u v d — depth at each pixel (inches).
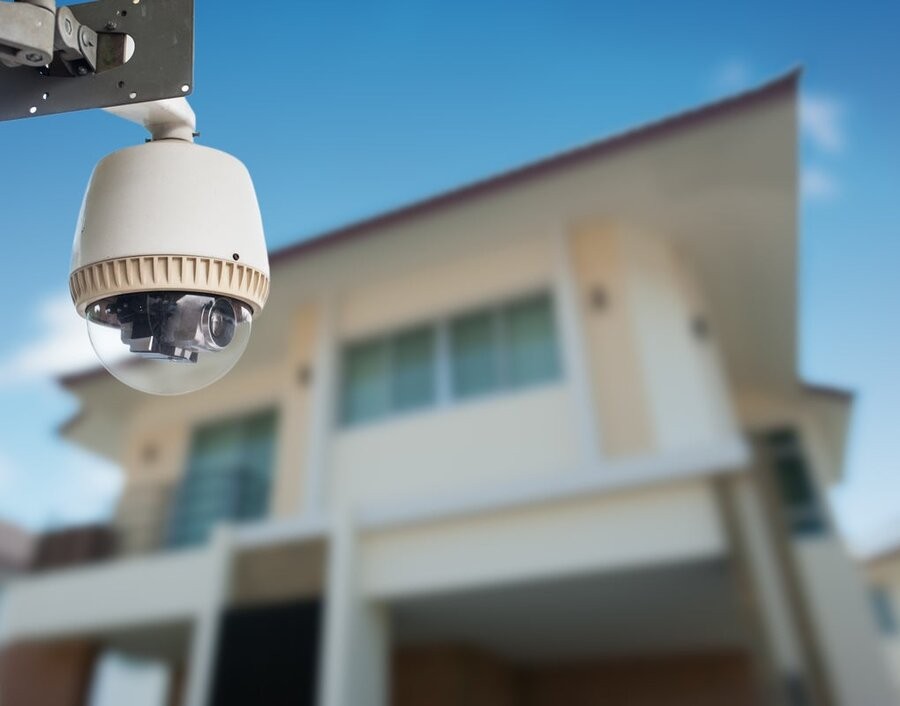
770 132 204.4
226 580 247.8
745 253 258.8
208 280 36.6
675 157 214.1
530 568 194.7
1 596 287.7
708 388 232.2
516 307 252.7
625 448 209.8
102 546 311.0
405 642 292.2
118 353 37.1
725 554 177.3
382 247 259.4
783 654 180.2
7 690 282.2
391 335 273.4
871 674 191.3
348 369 276.4
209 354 38.0
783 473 247.4
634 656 328.5
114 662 309.0
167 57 39.0
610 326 226.2
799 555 208.2
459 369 255.3
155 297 36.4
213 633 241.1
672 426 213.2
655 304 232.2
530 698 343.0
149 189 37.2
